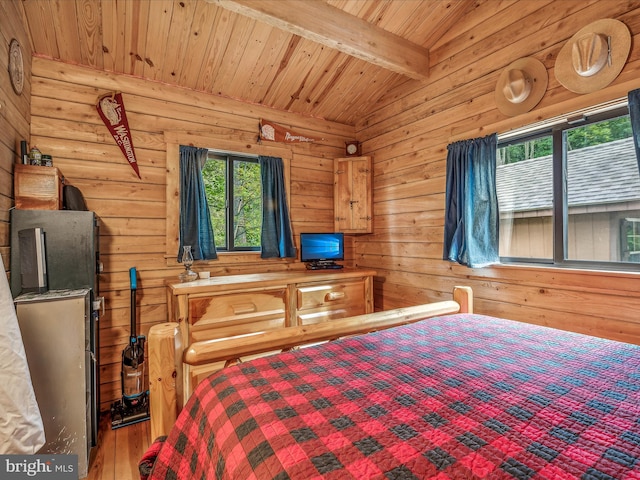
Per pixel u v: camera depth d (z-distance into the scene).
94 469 1.80
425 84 2.95
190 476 0.87
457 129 2.68
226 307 2.47
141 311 2.65
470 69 2.57
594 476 0.60
